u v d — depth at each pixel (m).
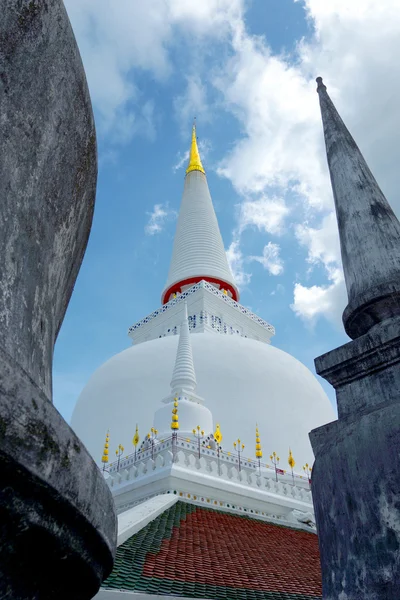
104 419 30.56
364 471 3.03
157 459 17.64
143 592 7.84
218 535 13.17
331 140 4.91
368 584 2.81
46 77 2.37
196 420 23.77
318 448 3.61
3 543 1.72
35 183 2.31
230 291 47.50
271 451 28.34
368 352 3.64
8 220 2.08
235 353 32.97
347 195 4.50
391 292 3.77
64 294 2.97
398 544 2.74
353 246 4.24
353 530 2.99
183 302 40.72
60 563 1.99
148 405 30.22
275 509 18.66
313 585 10.94
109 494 2.40
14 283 2.09
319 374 3.93
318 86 5.40
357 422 3.21
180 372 26.55
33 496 1.74
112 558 2.41
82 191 2.84
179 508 15.03
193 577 9.22
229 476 18.12
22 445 1.66
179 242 49.75
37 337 2.29
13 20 2.16
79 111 2.66
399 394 3.41
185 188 56.56
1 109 2.09
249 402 30.12
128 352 35.06
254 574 10.53
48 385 2.41
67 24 2.54
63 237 2.66
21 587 1.86
